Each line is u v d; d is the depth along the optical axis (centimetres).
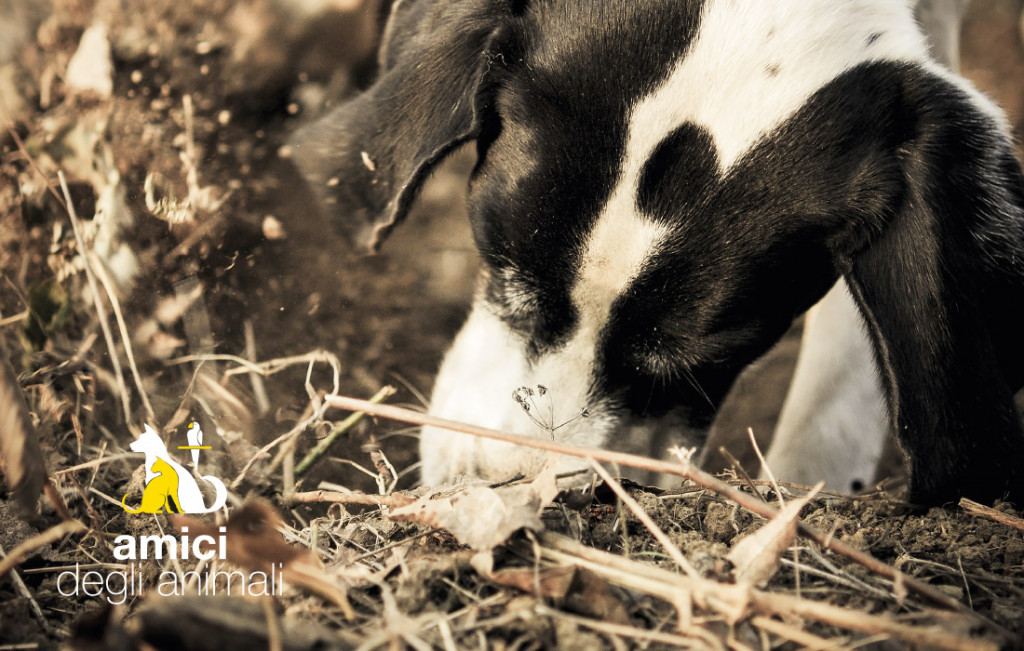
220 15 114
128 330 97
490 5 97
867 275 90
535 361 94
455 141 95
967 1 112
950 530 87
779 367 118
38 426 90
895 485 100
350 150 99
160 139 107
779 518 81
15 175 105
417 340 111
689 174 91
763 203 91
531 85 94
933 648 77
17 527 84
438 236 122
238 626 74
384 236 97
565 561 79
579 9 94
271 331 105
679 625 78
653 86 92
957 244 89
